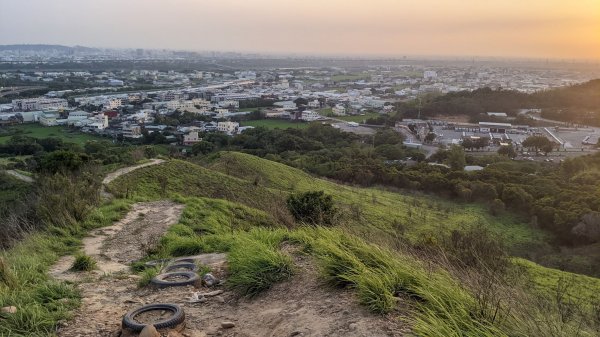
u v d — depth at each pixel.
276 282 4.86
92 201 14.02
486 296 3.59
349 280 4.27
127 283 6.03
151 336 3.66
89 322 4.36
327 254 4.92
